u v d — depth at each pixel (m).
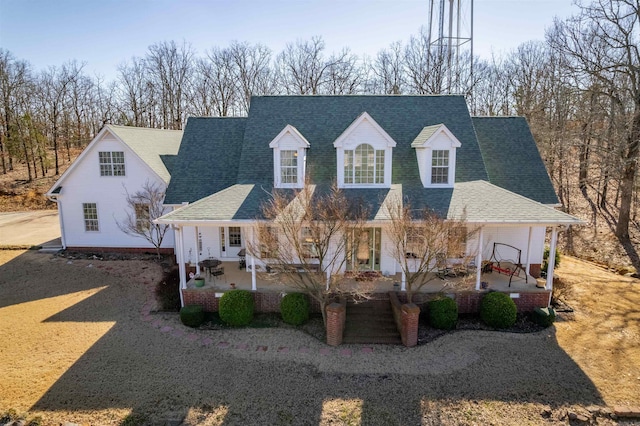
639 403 10.57
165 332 14.57
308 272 14.24
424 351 13.29
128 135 23.72
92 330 14.65
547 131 34.03
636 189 28.03
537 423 9.97
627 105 25.81
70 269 20.98
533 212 15.02
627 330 14.57
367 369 12.28
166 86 53.69
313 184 18.12
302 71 51.91
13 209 38.50
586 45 31.20
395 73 50.88
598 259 23.94
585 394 10.98
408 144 19.84
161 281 19.09
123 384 11.46
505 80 50.09
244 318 15.01
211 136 22.67
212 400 10.83
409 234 14.19
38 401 10.67
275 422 10.04
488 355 12.98
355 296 15.50
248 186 18.22
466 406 10.57
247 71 53.75
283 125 20.94
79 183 23.31
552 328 14.81
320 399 10.89
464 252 15.93
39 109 55.41
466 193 17.12
